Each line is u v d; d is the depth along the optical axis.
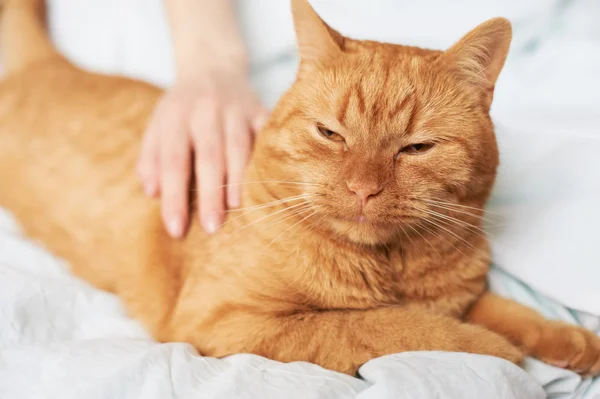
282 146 0.46
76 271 0.56
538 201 0.52
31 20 0.73
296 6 0.46
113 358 0.40
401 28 0.66
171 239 0.51
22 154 0.62
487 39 0.45
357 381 0.39
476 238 0.48
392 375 0.38
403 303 0.48
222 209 0.49
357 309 0.46
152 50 0.72
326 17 0.67
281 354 0.43
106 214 0.55
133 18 0.73
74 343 0.42
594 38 0.62
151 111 0.60
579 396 0.43
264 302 0.45
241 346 0.43
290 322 0.44
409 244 0.46
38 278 0.47
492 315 0.48
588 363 0.45
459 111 0.45
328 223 0.45
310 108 0.45
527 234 0.50
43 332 0.45
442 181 0.44
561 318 0.49
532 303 0.50
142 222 0.53
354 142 0.44
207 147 0.51
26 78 0.67
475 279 0.49
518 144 0.55
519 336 0.47
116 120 0.60
